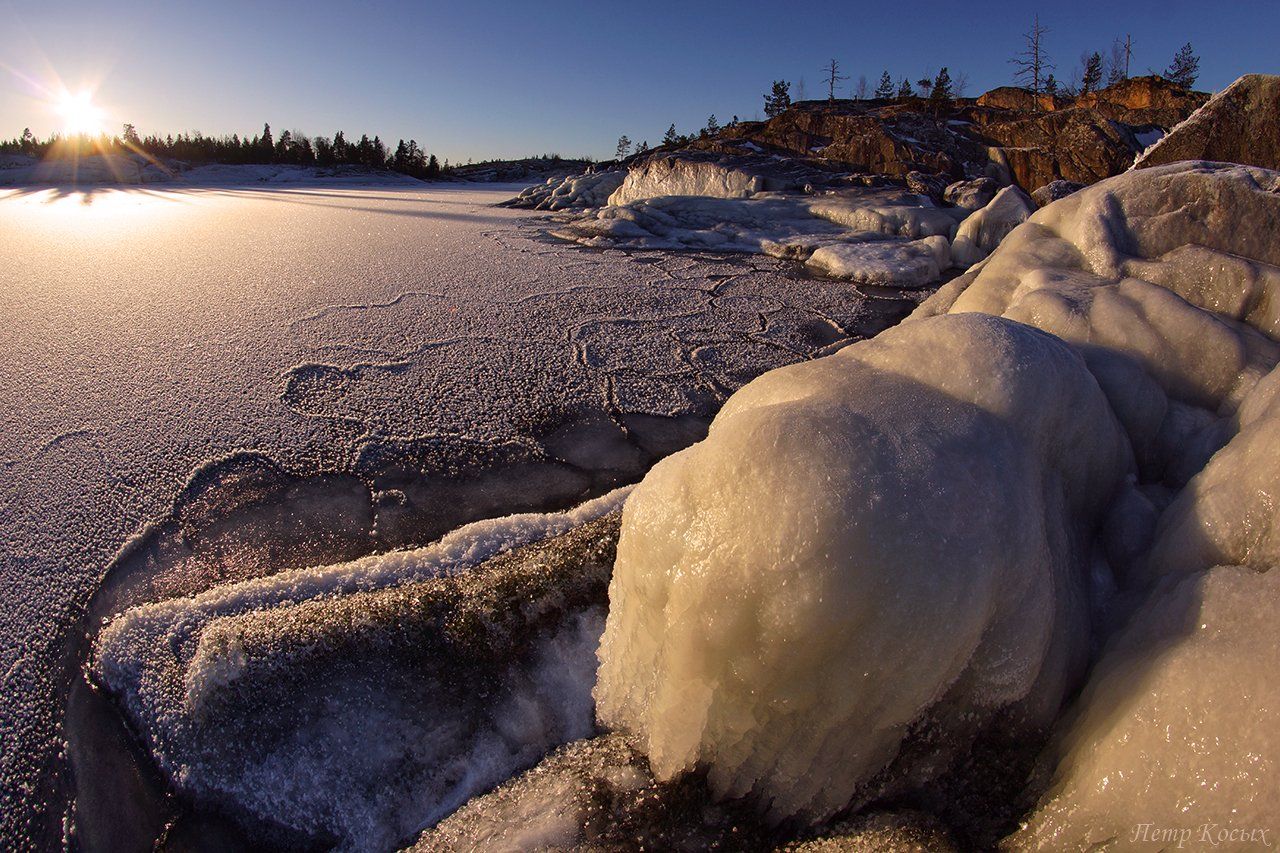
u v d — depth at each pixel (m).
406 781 1.50
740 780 1.38
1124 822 1.11
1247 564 1.34
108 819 1.39
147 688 1.61
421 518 2.42
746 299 5.57
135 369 3.45
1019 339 1.62
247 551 2.17
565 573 1.91
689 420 3.32
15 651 1.71
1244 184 2.70
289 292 5.13
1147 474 1.96
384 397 3.33
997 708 1.32
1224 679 1.09
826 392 1.52
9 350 3.61
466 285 5.67
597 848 1.30
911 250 6.95
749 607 1.21
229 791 1.45
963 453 1.33
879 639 1.17
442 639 1.74
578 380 3.70
